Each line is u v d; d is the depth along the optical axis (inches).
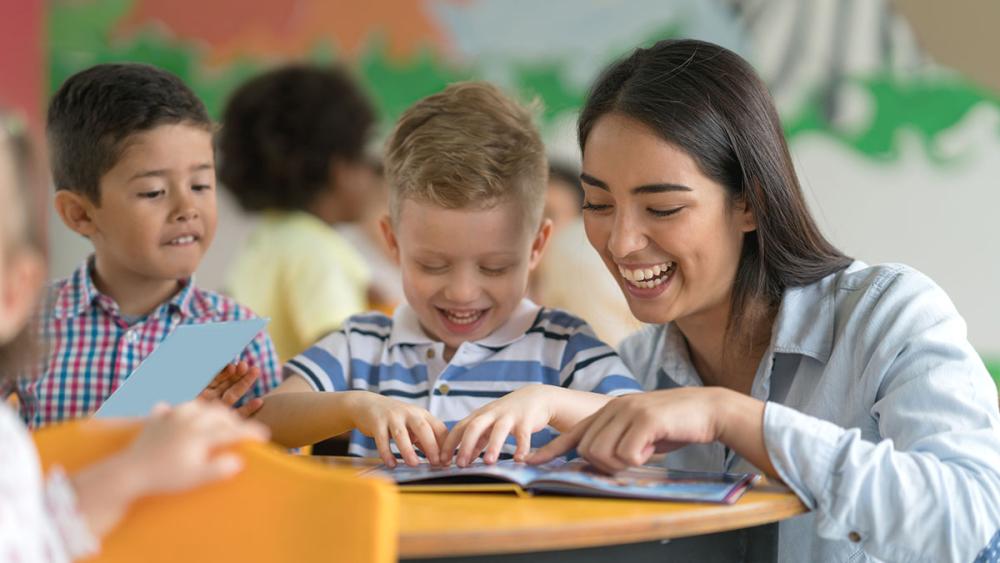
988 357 159.3
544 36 171.0
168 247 71.3
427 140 62.7
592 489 40.6
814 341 55.7
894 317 52.8
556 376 62.9
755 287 56.9
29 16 169.9
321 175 129.8
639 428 43.3
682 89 54.0
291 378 63.6
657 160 53.1
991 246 160.7
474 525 34.8
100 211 71.3
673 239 53.9
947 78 161.8
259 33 172.4
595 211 56.9
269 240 117.0
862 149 164.4
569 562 38.6
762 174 55.1
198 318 75.1
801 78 165.9
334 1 172.1
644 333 66.7
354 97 135.0
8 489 28.0
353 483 30.7
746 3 167.3
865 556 53.2
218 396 59.4
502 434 47.6
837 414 54.0
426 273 62.8
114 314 73.2
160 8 172.7
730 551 44.2
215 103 173.2
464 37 172.1
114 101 69.9
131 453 30.8
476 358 63.6
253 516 31.1
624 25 169.8
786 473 43.1
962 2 160.4
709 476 45.8
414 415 51.1
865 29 164.2
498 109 64.9
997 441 46.7
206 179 72.7
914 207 162.9
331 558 30.6
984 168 161.3
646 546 40.9
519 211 62.9
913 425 48.0
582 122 58.0
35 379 71.4
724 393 45.1
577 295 127.1
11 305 34.9
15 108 167.2
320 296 113.0
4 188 33.7
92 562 30.9
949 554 43.0
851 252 164.2
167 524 31.4
